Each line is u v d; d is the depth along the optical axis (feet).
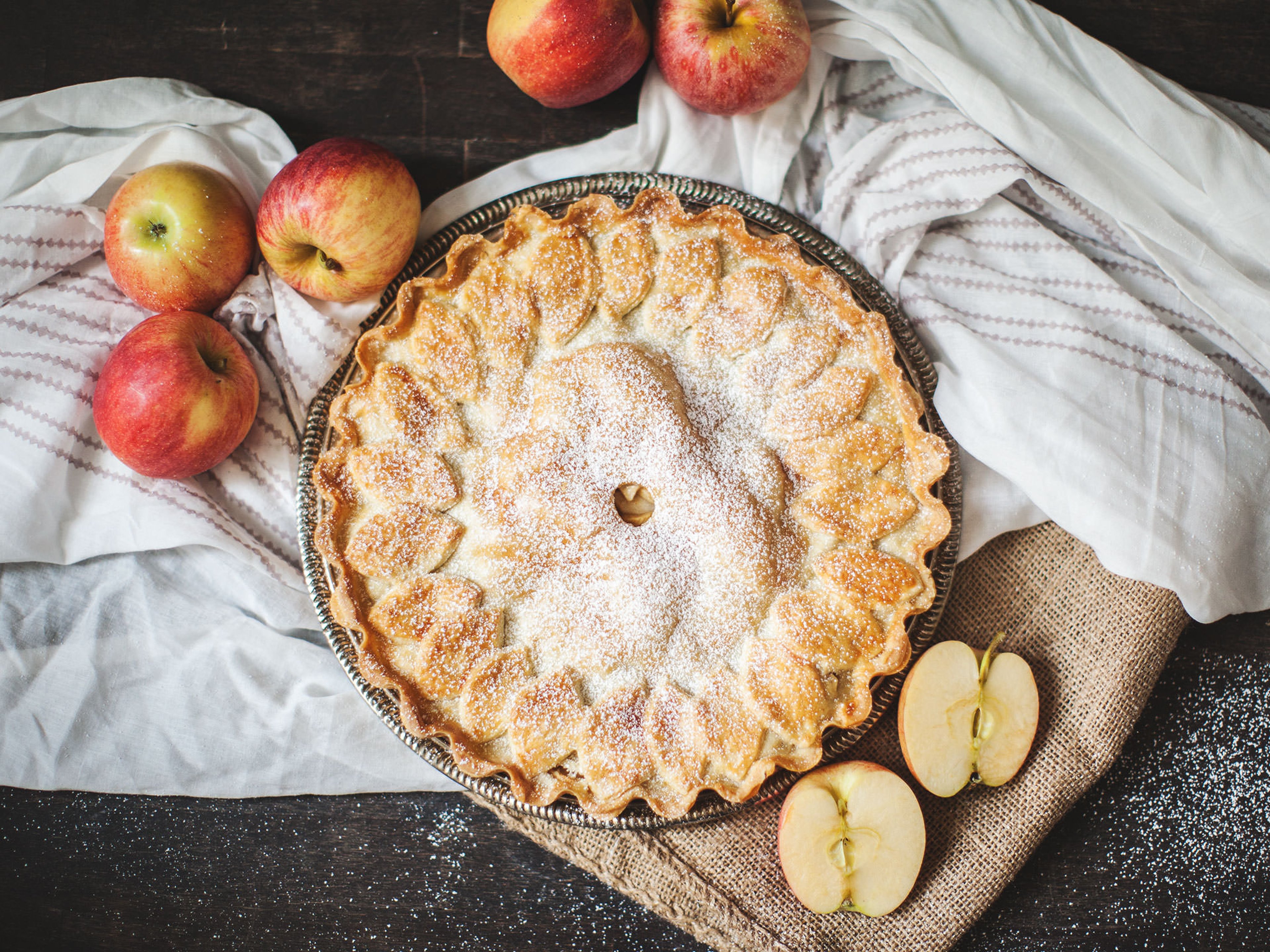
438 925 2.28
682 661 1.99
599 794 1.97
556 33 2.06
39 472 2.19
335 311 2.22
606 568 1.98
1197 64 2.32
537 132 2.30
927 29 2.20
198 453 2.11
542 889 2.28
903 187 2.23
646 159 2.25
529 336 2.04
